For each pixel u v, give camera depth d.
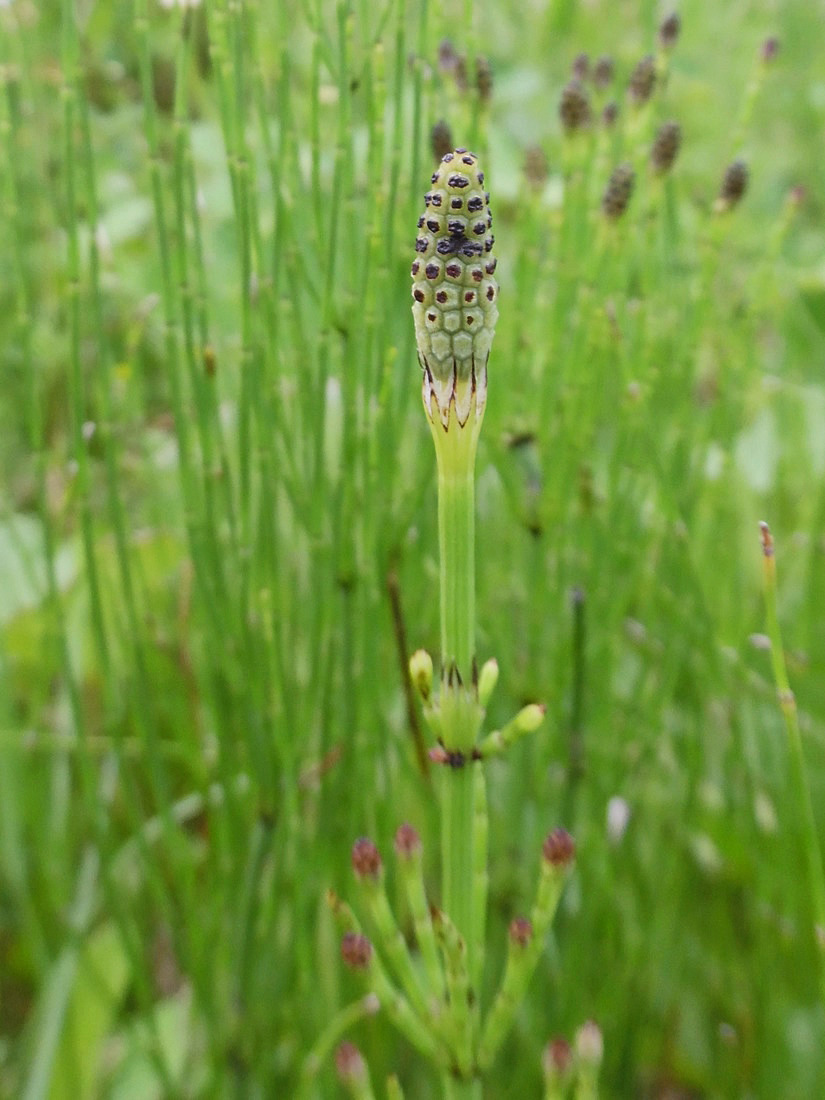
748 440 0.25
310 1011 0.17
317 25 0.15
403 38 0.14
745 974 0.20
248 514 0.16
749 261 0.31
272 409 0.16
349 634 0.16
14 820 0.21
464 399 0.09
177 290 0.17
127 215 0.27
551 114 0.33
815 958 0.19
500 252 0.27
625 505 0.18
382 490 0.16
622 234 0.16
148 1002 0.18
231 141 0.15
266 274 0.15
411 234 0.16
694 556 0.20
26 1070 0.20
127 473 0.25
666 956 0.20
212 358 0.16
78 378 0.16
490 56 0.30
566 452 0.17
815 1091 0.19
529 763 0.19
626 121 0.19
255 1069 0.18
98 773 0.23
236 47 0.15
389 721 0.18
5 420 0.28
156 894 0.18
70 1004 0.19
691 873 0.21
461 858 0.11
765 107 0.37
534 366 0.18
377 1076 0.18
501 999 0.11
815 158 0.36
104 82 0.31
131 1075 0.19
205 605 0.16
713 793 0.21
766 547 0.12
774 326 0.32
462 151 0.09
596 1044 0.11
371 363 0.15
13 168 0.16
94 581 0.17
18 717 0.25
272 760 0.17
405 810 0.20
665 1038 0.21
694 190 0.20
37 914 0.22
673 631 0.18
